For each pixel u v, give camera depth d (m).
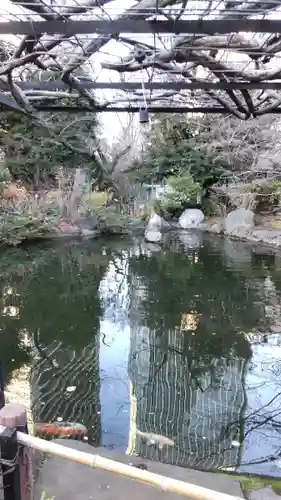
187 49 2.40
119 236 10.24
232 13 1.83
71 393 3.39
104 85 3.08
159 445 2.74
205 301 5.75
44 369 3.81
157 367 3.85
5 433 0.98
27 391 3.40
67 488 1.73
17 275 7.04
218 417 3.03
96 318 5.12
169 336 4.61
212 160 10.91
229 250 8.76
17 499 1.00
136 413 3.10
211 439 2.78
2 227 8.72
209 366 3.92
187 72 2.99
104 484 1.76
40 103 3.66
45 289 6.30
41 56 2.62
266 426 2.97
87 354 4.13
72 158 10.84
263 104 3.85
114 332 4.71
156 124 11.62
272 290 6.18
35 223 9.20
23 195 9.85
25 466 1.06
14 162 10.01
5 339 4.45
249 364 3.95
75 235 9.64
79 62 2.49
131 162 11.75
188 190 10.97
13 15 1.84
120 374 3.73
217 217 11.05
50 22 1.88
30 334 4.59
